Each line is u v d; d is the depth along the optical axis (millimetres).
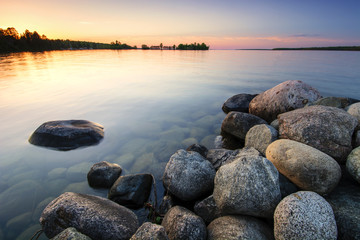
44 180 4559
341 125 4105
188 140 6465
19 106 9836
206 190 3859
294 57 52219
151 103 10859
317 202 2457
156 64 31828
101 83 15672
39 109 9484
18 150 5832
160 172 4773
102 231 2779
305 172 3131
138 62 35219
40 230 3180
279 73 21547
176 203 3785
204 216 3334
